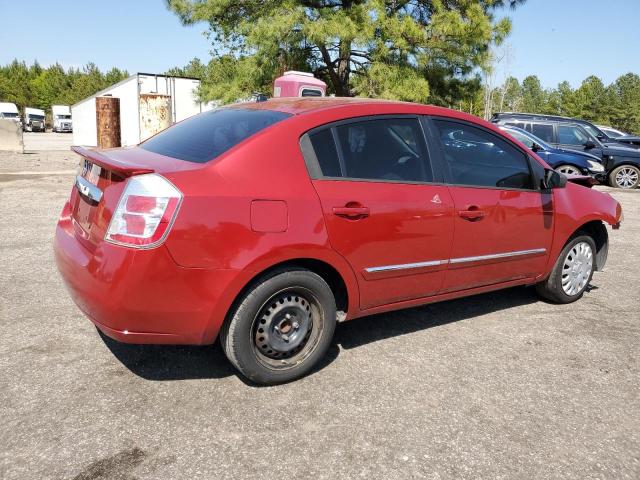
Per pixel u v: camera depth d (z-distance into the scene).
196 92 21.02
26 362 3.25
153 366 3.29
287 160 3.07
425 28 17.36
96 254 2.75
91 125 31.88
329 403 2.96
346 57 18.67
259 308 2.97
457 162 3.83
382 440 2.64
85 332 3.71
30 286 4.55
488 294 5.00
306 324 3.20
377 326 4.10
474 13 17.08
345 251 3.20
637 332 4.19
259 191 2.91
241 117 3.49
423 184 3.59
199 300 2.78
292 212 3.00
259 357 3.06
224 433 2.64
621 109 94.94
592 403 3.10
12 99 86.69
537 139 13.09
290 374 3.14
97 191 2.96
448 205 3.66
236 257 2.81
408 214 3.45
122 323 2.72
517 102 69.00
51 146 27.25
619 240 7.79
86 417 2.72
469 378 3.32
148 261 2.64
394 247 3.42
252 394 3.02
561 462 2.55
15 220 7.07
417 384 3.21
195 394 2.99
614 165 15.24
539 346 3.85
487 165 4.01
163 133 3.87
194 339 2.88
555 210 4.39
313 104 3.49
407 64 17.47
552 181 4.23
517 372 3.43
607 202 4.90
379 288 3.45
